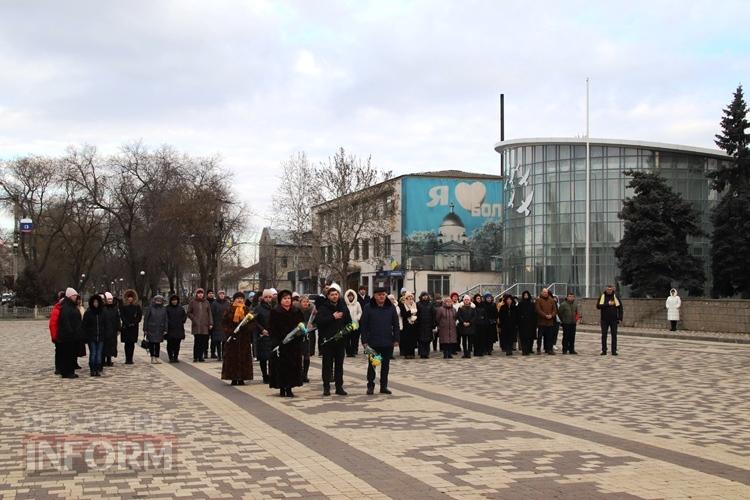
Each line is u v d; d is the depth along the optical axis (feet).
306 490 24.58
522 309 82.53
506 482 25.55
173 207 205.16
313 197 220.23
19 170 237.45
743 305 110.63
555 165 215.72
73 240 258.37
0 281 286.25
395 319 50.85
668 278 155.94
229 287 368.07
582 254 209.56
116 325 71.97
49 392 52.29
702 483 25.40
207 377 62.23
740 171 168.45
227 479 26.16
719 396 48.52
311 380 59.52
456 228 253.65
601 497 23.65
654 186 159.12
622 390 51.85
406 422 38.34
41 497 23.97
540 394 49.93
